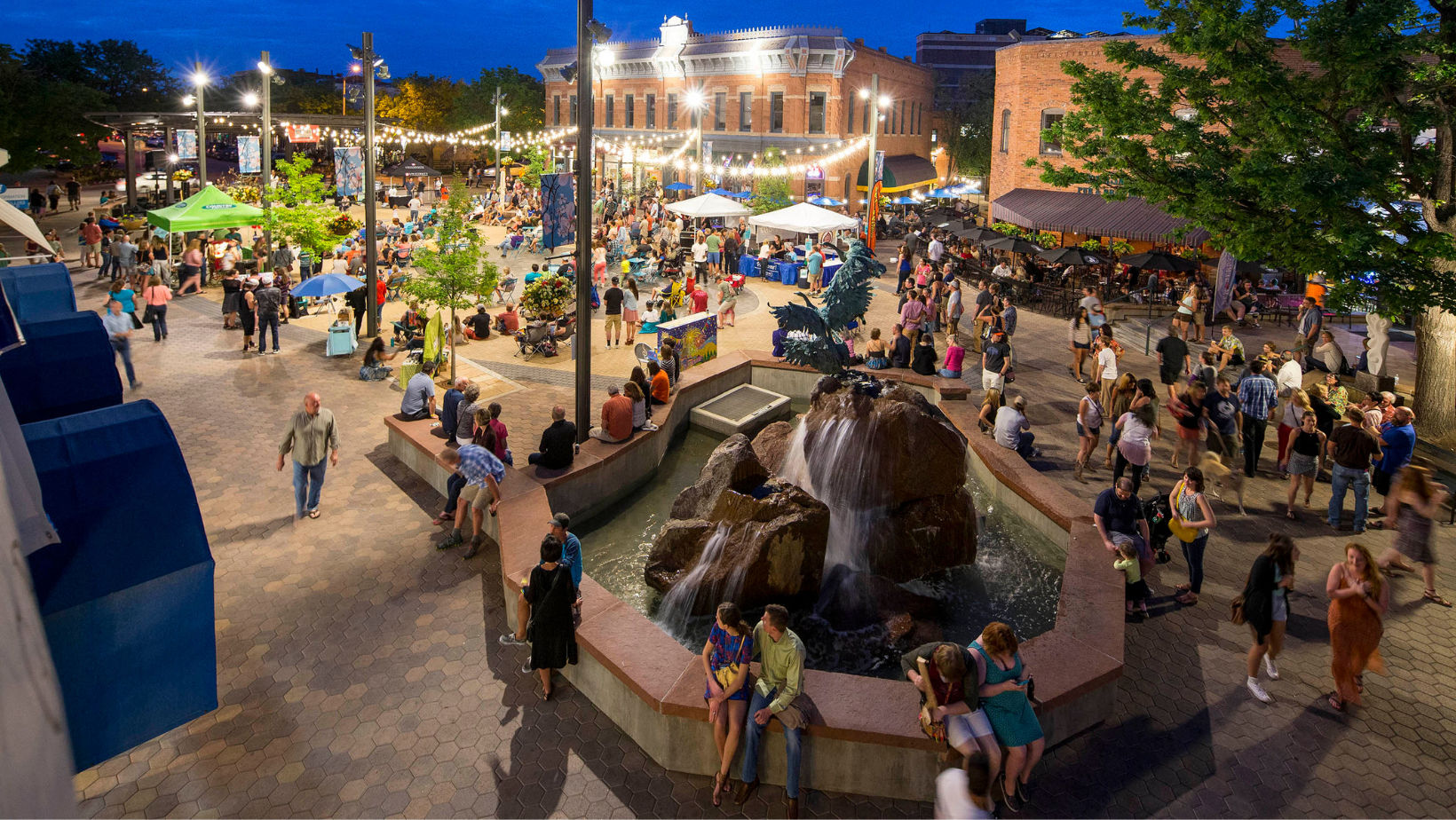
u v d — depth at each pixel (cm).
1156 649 902
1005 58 3794
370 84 2005
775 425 1373
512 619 925
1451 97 1433
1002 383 1709
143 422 354
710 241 3247
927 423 1116
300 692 810
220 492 1248
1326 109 1547
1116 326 2484
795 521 999
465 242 1870
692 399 1738
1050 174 1844
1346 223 1373
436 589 1006
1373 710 805
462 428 1270
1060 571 1130
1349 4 1446
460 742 750
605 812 675
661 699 711
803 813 683
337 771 709
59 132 4303
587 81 1244
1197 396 1347
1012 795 666
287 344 2067
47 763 159
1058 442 1549
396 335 2025
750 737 684
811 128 5031
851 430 1134
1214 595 1012
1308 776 719
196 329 2186
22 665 157
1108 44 1783
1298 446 1208
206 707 353
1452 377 1553
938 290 2403
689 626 995
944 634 977
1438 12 1452
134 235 3494
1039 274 3055
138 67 8425
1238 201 1585
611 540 1210
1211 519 970
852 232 3772
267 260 2686
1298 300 2575
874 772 697
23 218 668
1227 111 1695
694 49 5238
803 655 682
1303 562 1094
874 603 1018
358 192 2931
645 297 2770
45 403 596
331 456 1173
